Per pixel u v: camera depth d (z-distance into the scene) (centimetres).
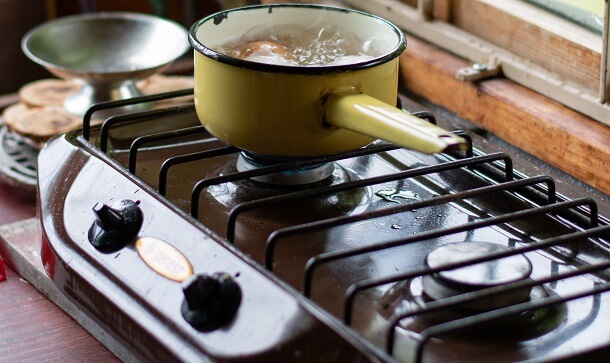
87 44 162
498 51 123
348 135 89
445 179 103
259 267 77
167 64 142
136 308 81
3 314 103
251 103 87
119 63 161
